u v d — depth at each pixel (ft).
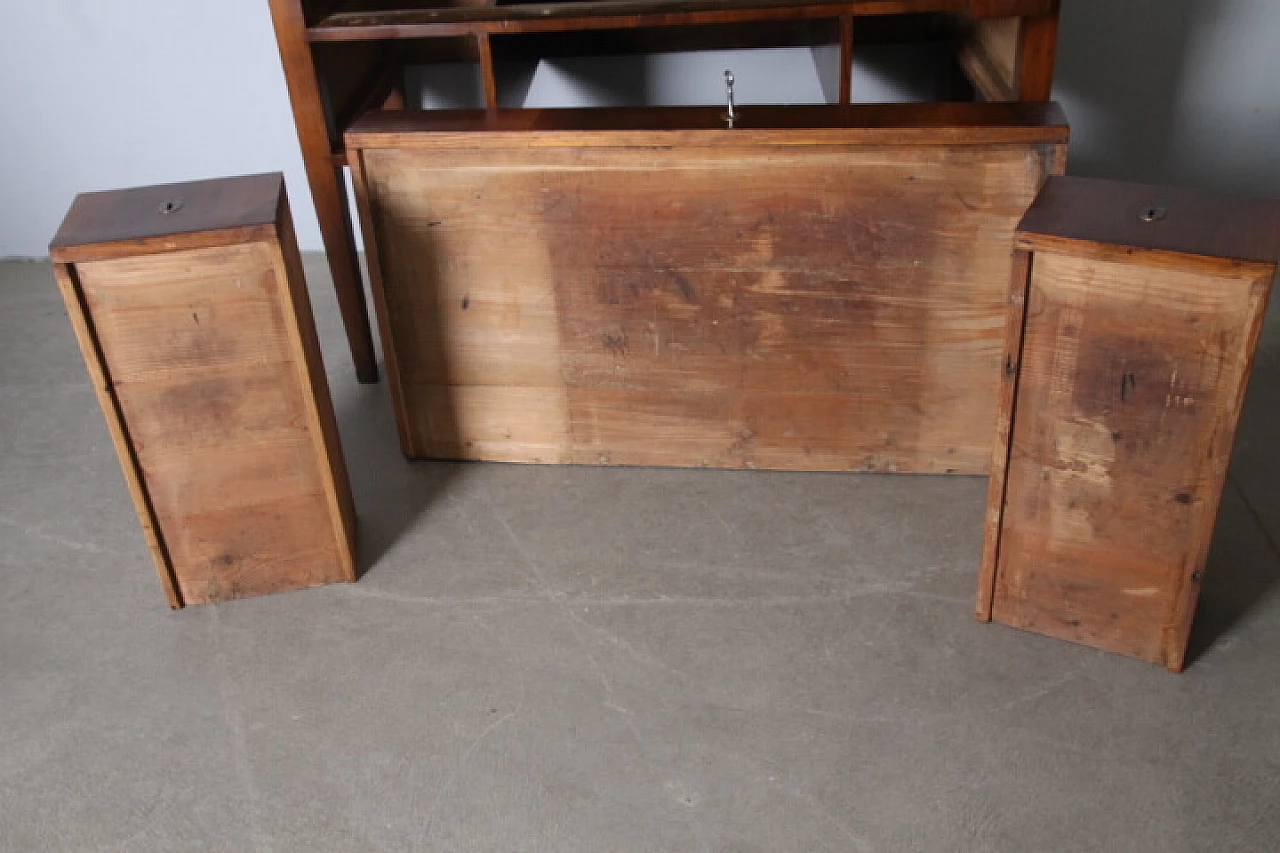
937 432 7.08
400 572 6.68
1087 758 5.35
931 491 7.09
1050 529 5.77
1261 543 6.59
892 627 6.14
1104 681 5.76
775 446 7.25
